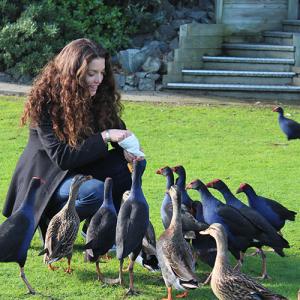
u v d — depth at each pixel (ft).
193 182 22.98
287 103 48.52
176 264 19.40
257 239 22.02
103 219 21.02
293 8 55.83
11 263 22.91
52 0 52.39
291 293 20.85
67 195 22.44
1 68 50.49
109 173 23.56
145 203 20.86
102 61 21.95
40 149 22.95
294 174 33.40
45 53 48.88
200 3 58.54
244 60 51.98
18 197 22.99
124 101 46.19
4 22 51.52
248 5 54.80
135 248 20.59
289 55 52.06
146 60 50.57
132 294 20.66
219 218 22.24
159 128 40.93
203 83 50.62
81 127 21.89
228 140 39.22
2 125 40.55
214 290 18.54
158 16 54.54
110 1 54.24
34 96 22.24
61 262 23.07
